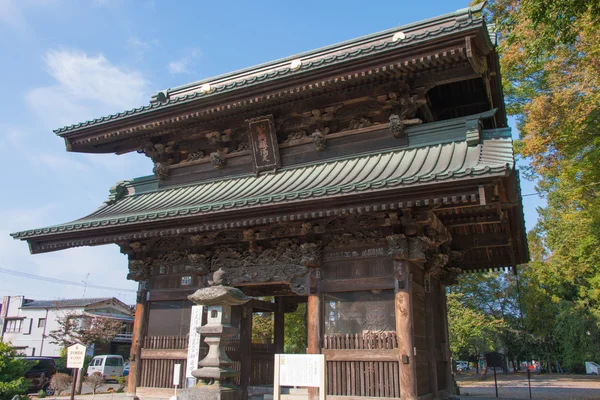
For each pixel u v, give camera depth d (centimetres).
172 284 1516
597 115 1870
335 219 1284
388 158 1305
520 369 7462
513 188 1106
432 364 1313
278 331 1805
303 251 1297
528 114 2153
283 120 1492
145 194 1711
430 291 1380
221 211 1208
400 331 1137
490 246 1661
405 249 1174
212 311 1158
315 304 1259
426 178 985
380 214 1205
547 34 1239
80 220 1509
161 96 1681
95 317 3947
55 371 2964
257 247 1395
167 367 1455
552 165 2156
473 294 4700
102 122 1590
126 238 1422
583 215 2442
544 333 5022
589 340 4472
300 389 1591
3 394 1478
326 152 1444
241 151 1577
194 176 1658
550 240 2956
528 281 4841
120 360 3978
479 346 4197
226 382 1118
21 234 1484
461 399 1463
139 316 1534
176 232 1337
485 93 1477
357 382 1164
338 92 1372
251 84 1355
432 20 1367
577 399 1966
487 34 1111
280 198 1130
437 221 1273
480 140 1202
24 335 5084
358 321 1221
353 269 1248
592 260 2638
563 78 1845
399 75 1276
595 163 2042
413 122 1335
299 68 1296
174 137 1675
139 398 1452
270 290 1741
